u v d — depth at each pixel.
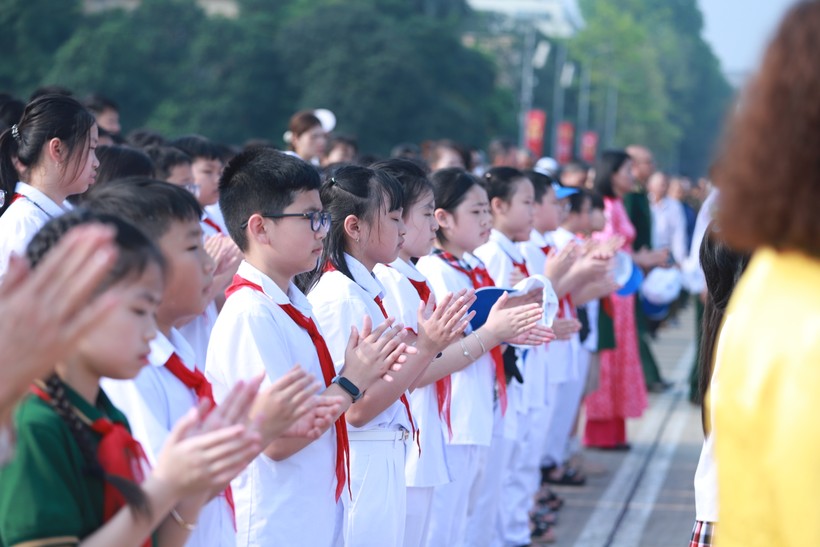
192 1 58.03
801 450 2.05
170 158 6.40
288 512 3.78
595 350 8.90
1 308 2.15
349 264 4.61
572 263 6.54
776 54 2.14
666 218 14.96
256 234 3.95
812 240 2.12
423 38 63.06
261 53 56.66
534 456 6.96
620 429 9.88
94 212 2.62
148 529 2.42
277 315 3.90
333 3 59.16
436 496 5.52
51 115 4.81
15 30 53.72
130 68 54.22
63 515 2.42
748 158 2.15
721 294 3.81
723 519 2.29
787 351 2.12
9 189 5.01
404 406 4.57
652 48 110.31
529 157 13.84
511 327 5.11
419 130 58.16
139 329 2.59
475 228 5.85
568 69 84.19
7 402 2.16
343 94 56.12
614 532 7.34
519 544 6.82
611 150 9.83
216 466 2.42
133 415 3.15
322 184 4.69
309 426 3.44
